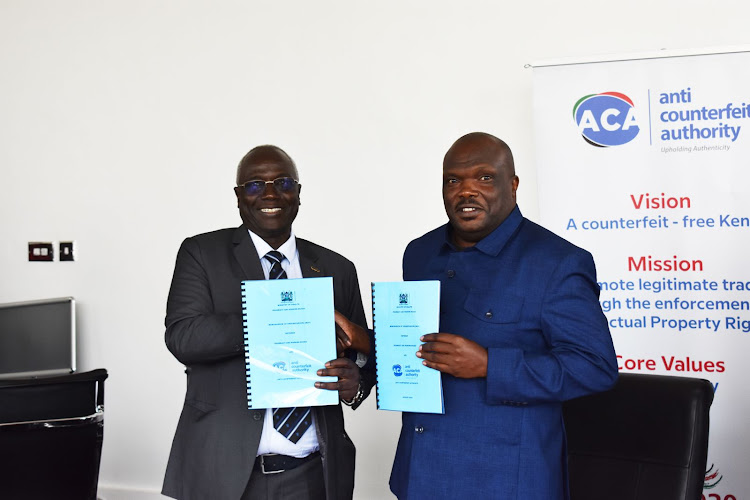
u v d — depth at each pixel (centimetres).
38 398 255
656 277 348
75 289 471
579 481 207
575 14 398
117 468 464
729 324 340
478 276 200
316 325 208
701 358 343
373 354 222
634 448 203
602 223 354
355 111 429
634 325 351
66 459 264
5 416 252
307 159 437
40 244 475
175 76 455
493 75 410
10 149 482
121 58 463
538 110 360
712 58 341
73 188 472
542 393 186
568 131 357
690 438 197
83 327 470
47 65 475
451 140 416
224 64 448
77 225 471
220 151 449
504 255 199
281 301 208
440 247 211
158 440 459
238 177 228
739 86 338
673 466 197
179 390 456
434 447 197
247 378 207
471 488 192
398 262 425
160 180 458
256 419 214
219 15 448
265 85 442
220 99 448
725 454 339
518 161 407
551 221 359
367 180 429
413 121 421
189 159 453
